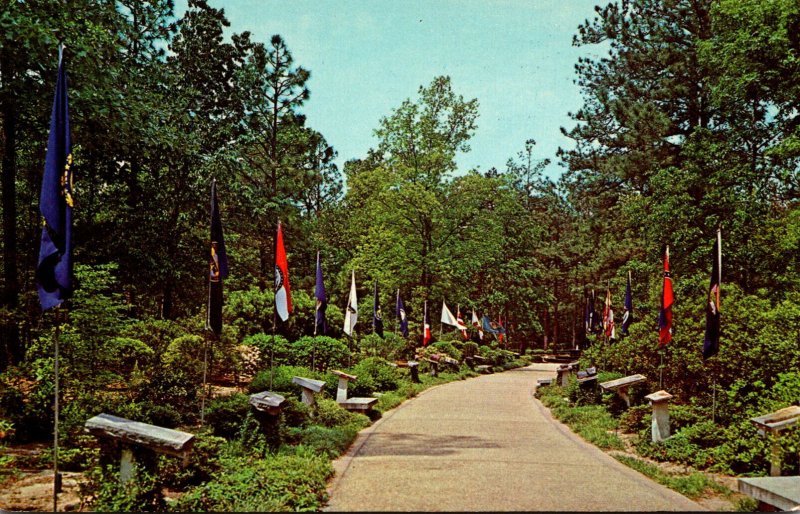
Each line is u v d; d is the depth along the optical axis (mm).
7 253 16234
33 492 7605
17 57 14922
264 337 22453
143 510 6691
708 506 7516
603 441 12336
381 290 40219
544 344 69125
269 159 34906
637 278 29656
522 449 11688
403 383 24531
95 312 12469
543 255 62219
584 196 41531
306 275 46406
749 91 21453
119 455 7168
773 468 8211
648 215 25719
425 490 8102
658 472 9398
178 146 23547
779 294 19469
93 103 16375
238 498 7172
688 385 14766
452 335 44531
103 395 11969
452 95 42156
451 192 42594
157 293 27625
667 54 30328
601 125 37531
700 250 21906
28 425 10625
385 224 40812
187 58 31406
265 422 10930
